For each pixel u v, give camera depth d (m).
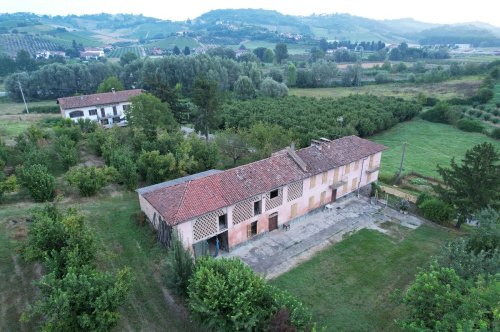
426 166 55.09
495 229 24.25
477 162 31.92
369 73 143.62
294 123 66.94
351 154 38.00
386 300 24.55
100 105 71.62
